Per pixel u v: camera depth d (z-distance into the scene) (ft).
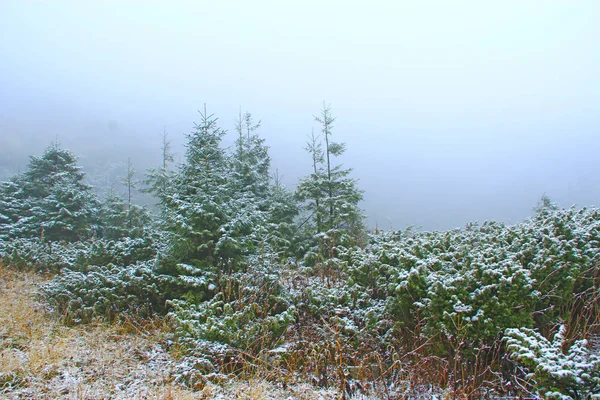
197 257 23.65
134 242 28.50
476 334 12.53
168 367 13.65
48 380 12.17
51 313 20.02
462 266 15.81
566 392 8.48
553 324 13.24
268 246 24.88
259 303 18.83
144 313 20.18
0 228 53.01
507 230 20.17
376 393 12.03
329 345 14.64
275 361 14.08
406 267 16.33
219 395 11.83
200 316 16.52
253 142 61.62
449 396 10.96
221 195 25.72
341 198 48.03
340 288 20.26
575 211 21.85
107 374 12.85
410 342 14.71
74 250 39.22
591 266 15.58
